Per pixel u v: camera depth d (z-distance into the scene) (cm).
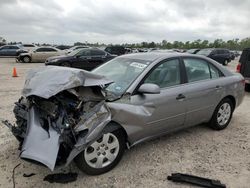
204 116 514
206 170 398
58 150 319
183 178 368
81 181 363
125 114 379
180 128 480
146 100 406
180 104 454
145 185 358
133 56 496
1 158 419
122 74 445
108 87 419
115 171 390
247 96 943
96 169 373
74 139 334
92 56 1784
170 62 463
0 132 523
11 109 697
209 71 527
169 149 463
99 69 494
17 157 423
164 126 442
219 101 532
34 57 2592
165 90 438
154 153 447
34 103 355
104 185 356
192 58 500
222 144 489
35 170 387
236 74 594
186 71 480
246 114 693
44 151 312
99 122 345
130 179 371
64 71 354
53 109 345
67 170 389
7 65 2273
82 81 343
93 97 362
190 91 468
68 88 332
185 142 494
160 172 390
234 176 384
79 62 1745
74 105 346
